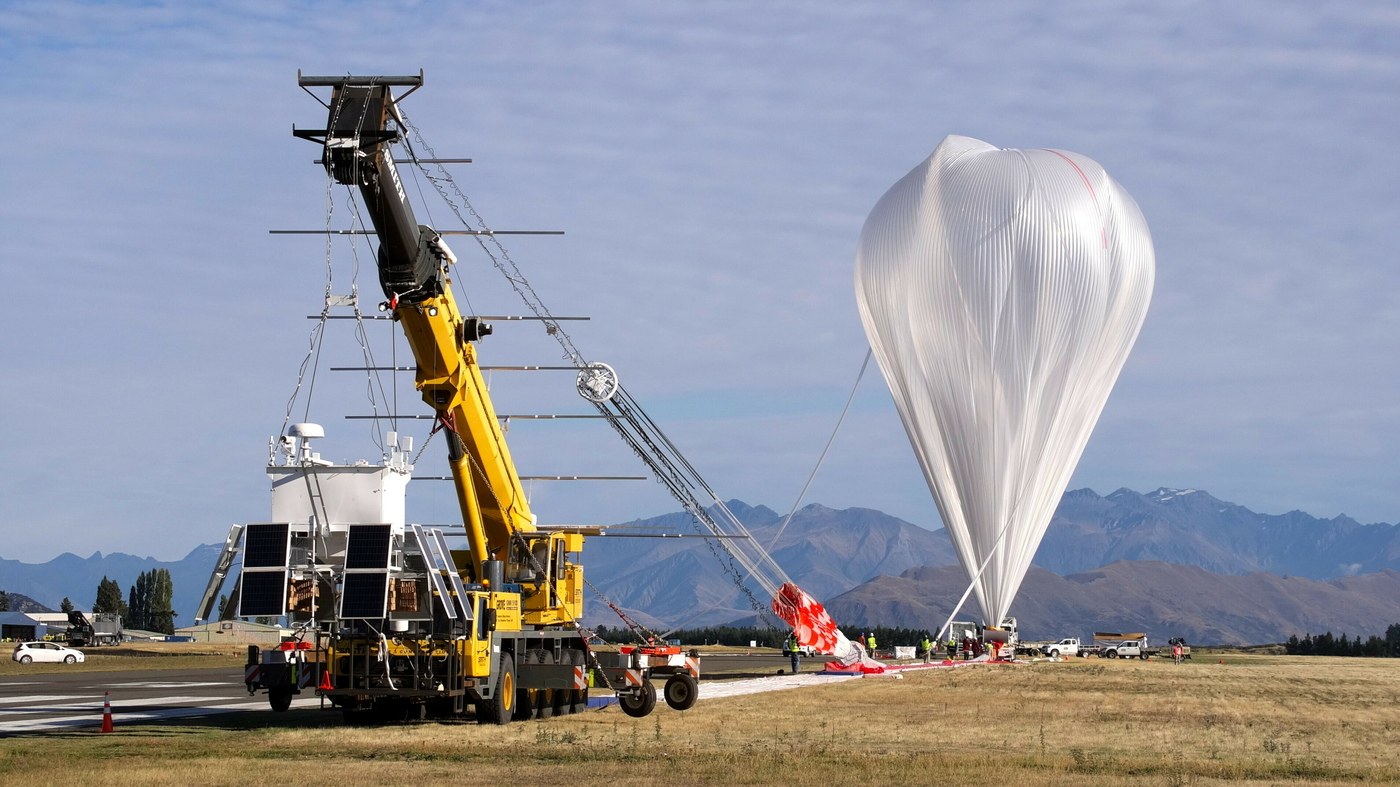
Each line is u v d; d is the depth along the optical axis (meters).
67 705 36.81
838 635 59.28
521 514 32.47
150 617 193.75
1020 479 74.25
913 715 33.12
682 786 19.20
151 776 19.70
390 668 27.72
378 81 24.38
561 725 29.23
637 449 33.78
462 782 19.47
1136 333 76.06
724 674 61.19
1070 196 71.88
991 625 77.19
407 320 27.12
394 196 24.97
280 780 19.52
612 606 35.78
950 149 76.75
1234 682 53.31
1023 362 72.31
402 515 28.19
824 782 19.62
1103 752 24.53
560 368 32.00
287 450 27.80
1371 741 28.19
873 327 76.12
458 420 29.28
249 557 27.33
